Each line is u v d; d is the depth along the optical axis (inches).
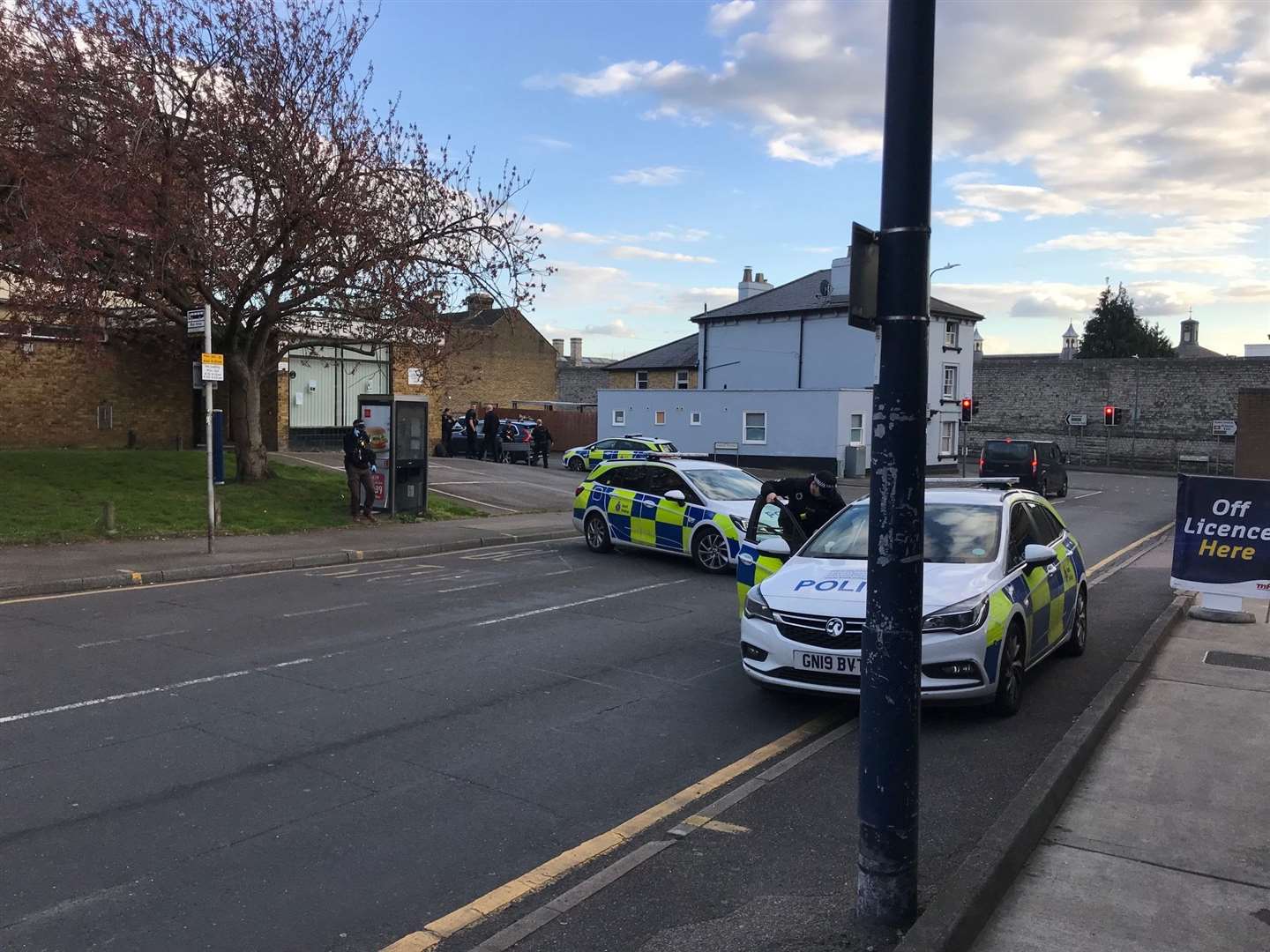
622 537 560.4
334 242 649.0
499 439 1400.1
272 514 648.4
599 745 229.3
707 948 134.4
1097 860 160.2
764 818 185.2
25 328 628.4
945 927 127.9
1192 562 378.6
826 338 1606.8
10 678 275.6
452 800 193.6
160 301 644.7
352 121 655.1
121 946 135.9
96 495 633.0
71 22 578.2
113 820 179.6
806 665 240.8
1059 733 238.7
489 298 738.2
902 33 125.7
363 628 353.4
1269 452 848.3
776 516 434.0
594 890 153.6
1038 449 1109.1
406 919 145.9
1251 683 274.8
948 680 236.2
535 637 344.2
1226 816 178.2
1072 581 318.3
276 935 140.1
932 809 187.9
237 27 617.6
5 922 141.8
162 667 290.5
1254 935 136.0
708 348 1784.0
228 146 618.5
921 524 129.6
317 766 210.5
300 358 1104.8
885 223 127.9
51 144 559.2
